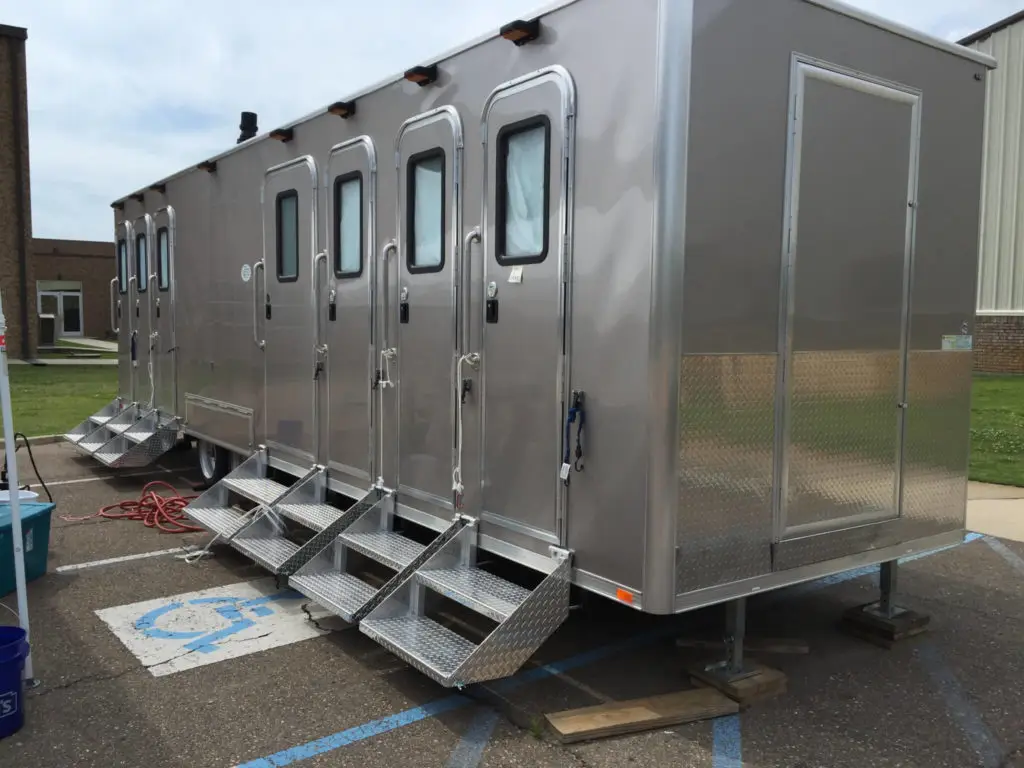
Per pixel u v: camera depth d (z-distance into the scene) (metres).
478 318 3.94
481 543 3.98
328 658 3.95
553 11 3.43
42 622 4.38
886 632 4.11
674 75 2.97
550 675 3.76
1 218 21.80
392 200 4.56
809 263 3.43
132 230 8.83
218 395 6.88
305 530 5.45
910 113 3.74
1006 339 16.86
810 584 5.02
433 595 3.96
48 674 3.77
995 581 5.04
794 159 3.33
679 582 3.12
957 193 3.99
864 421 3.71
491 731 3.26
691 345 3.08
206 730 3.28
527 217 3.64
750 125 3.18
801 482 3.49
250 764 3.04
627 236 3.13
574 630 4.29
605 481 3.27
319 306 5.30
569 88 3.35
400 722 3.34
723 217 3.13
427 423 4.34
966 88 3.98
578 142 3.34
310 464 5.48
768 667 3.68
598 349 3.28
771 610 4.60
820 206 3.44
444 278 4.17
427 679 3.73
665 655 3.97
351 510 4.62
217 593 4.84
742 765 3.01
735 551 3.28
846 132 3.51
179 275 7.63
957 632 4.27
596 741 3.17
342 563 4.46
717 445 3.18
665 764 3.01
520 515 3.72
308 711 3.43
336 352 5.14
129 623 4.38
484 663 3.19
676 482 3.07
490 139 3.82
